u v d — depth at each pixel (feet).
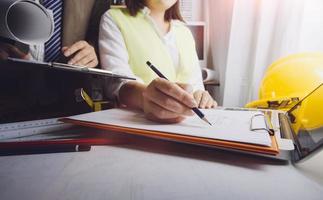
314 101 1.17
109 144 0.94
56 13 2.00
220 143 0.76
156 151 0.86
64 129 1.14
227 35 3.09
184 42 3.16
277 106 2.03
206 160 0.77
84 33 2.38
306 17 2.67
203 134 0.84
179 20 3.27
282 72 2.19
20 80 1.52
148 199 0.51
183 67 3.04
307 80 1.97
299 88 2.00
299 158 0.74
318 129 1.04
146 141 0.96
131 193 0.54
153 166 0.71
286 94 2.08
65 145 0.86
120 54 2.48
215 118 1.18
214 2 3.51
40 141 0.89
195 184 0.59
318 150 0.69
